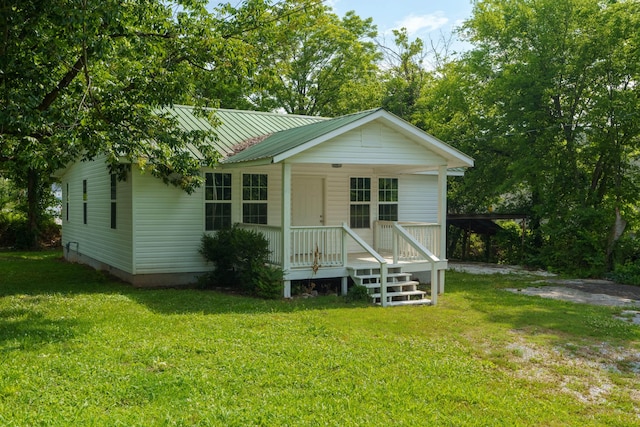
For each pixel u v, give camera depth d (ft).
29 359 21.93
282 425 16.42
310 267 40.29
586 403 19.81
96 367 21.04
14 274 53.78
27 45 31.30
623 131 59.06
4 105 28.55
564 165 62.80
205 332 27.22
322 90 104.06
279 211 50.24
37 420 16.14
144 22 35.53
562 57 62.90
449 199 81.71
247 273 40.34
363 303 37.96
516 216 69.10
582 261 59.31
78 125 31.40
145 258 44.80
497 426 17.21
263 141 48.03
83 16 26.63
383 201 55.47
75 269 57.93
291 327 29.12
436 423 17.08
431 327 30.78
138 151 35.73
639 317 35.04
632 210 59.26
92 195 58.75
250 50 39.04
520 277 55.67
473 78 74.23
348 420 16.93
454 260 77.30
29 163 29.35
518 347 27.07
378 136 41.60
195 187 44.73
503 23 68.49
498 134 69.21
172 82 35.19
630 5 57.52
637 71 56.95
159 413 16.98
